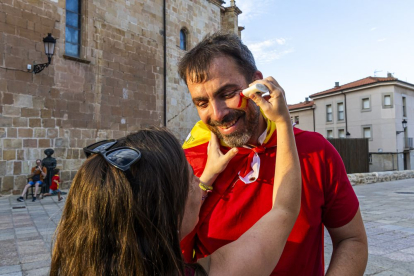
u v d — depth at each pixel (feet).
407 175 63.46
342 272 3.71
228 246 2.82
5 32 30.76
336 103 111.04
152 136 2.81
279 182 3.17
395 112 96.17
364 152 59.67
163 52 48.19
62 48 35.22
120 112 41.37
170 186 2.61
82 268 2.40
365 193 39.73
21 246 15.06
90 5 38.29
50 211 24.02
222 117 3.88
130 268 2.30
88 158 2.79
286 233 2.92
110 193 2.38
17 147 31.45
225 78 3.78
